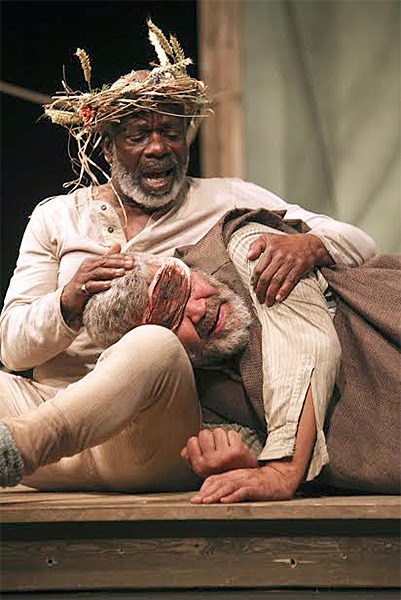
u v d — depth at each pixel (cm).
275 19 906
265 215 448
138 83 471
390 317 419
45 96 891
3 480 365
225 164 914
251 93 911
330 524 367
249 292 418
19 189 962
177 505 363
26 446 365
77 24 955
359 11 886
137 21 962
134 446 400
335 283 430
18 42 955
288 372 396
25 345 451
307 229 464
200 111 498
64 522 371
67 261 480
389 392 411
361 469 402
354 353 422
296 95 904
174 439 400
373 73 886
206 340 410
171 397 388
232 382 424
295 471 387
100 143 498
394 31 882
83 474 426
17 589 372
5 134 959
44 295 479
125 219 484
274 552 368
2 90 852
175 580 369
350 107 891
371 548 366
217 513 361
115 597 366
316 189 899
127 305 402
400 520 366
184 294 405
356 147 890
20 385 457
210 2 920
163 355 381
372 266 454
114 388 374
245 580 368
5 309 473
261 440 424
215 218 493
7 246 966
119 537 370
